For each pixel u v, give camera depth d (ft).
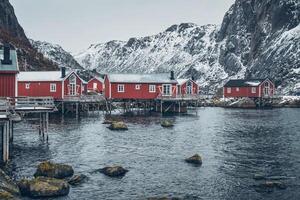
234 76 624.59
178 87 330.75
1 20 424.46
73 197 84.58
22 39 450.71
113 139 158.40
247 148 140.87
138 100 298.56
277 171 107.45
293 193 88.79
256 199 85.15
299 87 430.61
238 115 279.90
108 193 88.07
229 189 91.76
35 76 261.24
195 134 176.04
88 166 112.06
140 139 159.74
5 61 150.51
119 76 297.33
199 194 88.33
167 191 90.22
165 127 199.52
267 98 398.42
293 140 158.81
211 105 399.85
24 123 201.87
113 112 287.28
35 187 83.66
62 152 130.31
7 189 81.15
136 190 90.63
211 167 112.06
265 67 517.55
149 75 306.14
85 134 169.68
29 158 119.85
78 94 263.70
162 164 115.44
